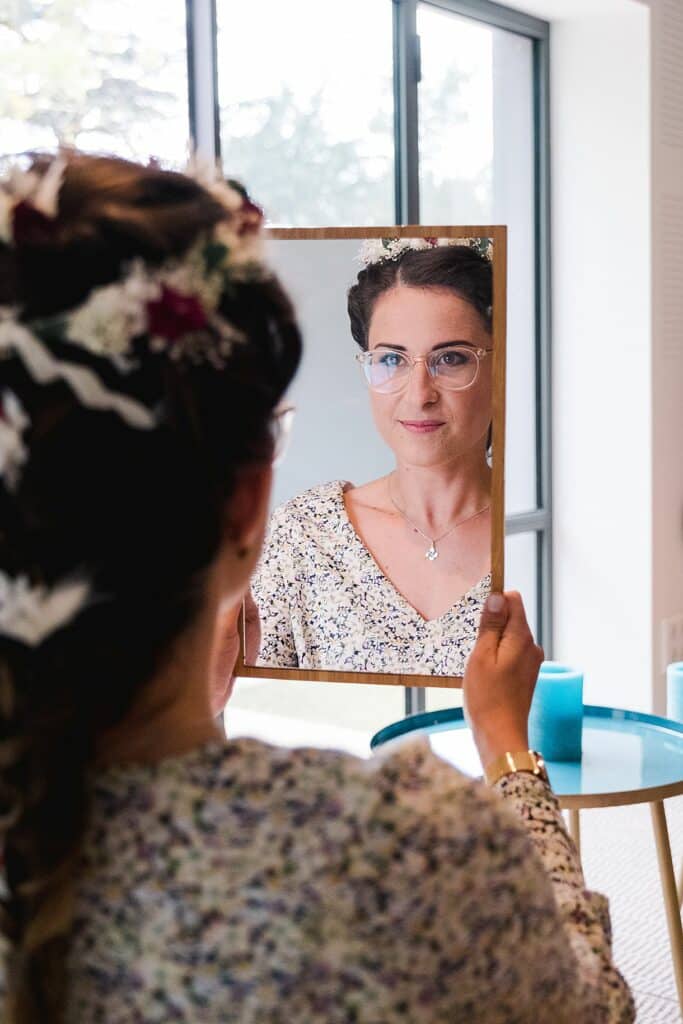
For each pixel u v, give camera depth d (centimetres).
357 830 53
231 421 55
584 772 163
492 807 57
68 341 51
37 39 204
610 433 359
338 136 301
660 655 362
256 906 52
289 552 132
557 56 356
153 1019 53
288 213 288
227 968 52
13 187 56
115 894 54
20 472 51
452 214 338
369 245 125
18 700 53
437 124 330
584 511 367
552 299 366
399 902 52
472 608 129
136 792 55
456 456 127
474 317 125
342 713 301
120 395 51
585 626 371
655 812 179
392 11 313
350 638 131
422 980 53
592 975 64
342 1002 52
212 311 55
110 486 51
